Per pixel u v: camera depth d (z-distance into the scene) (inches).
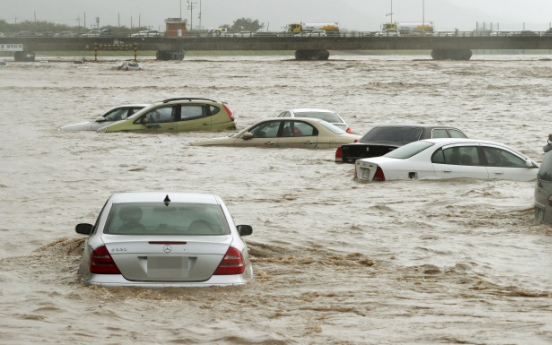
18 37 6658.5
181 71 4773.6
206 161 1237.1
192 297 420.8
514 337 340.8
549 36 6491.1
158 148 1407.5
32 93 2947.8
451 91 3191.4
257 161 1233.4
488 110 2442.2
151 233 446.6
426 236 663.8
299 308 408.2
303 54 6525.6
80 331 345.1
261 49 6427.2
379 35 6594.5
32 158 1273.4
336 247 622.2
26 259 553.9
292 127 1380.4
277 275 506.3
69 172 1119.0
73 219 754.8
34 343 320.5
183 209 471.5
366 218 754.8
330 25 7096.5
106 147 1425.9
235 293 433.4
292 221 740.0
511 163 986.7
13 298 422.6
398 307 412.2
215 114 1692.9
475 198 850.8
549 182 687.7
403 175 970.7
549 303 426.6
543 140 1630.2
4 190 950.4
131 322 366.6
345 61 6082.7
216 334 344.8
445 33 6875.0
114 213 465.7
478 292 459.5
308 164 1197.1
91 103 2603.3
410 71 4613.7
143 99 2802.7
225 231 458.0
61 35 7509.8
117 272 429.4
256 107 2554.1
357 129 1941.4
